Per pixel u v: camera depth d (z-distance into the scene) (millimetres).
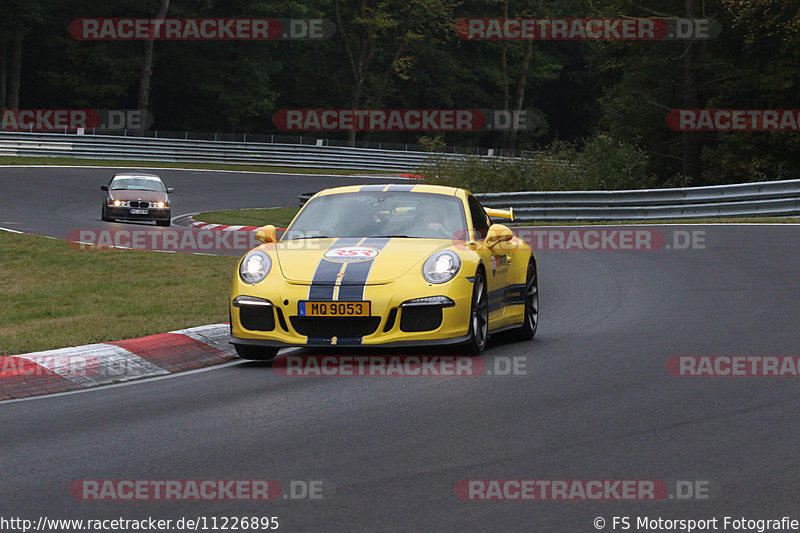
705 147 128875
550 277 55156
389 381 28000
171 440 21688
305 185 166625
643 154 125000
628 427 22453
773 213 85875
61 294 46469
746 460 19641
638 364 30297
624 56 150250
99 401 26469
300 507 16891
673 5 137625
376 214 34875
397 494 17562
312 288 30516
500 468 19172
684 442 21078
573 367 29984
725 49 135625
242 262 32469
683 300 44875
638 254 64562
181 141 191250
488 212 41031
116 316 39469
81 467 19594
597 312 42562
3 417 24656
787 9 118000
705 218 88875
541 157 116938
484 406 24656
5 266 56781
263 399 25984
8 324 38219
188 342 33938
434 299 30359
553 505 16922
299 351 34219
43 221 94938
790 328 36469
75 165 173125
